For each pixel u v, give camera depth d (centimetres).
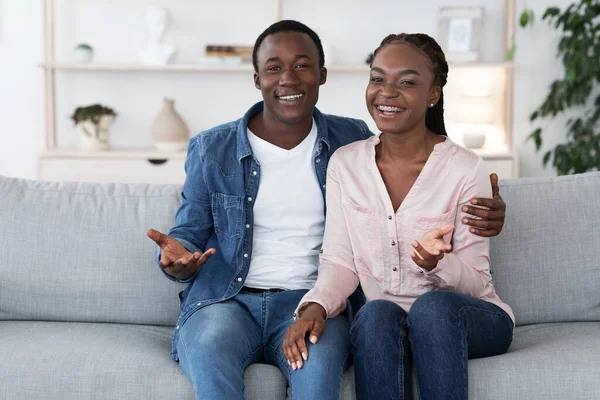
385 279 185
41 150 435
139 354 178
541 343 183
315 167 198
